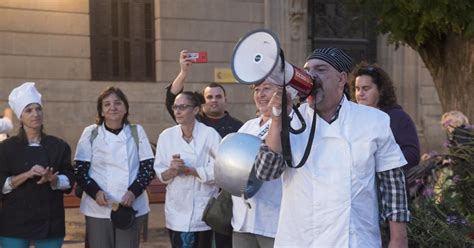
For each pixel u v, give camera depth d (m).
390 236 2.97
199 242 4.92
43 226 4.68
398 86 14.00
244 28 12.93
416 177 4.40
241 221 4.07
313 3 13.77
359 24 14.13
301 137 2.92
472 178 4.34
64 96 11.77
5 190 4.62
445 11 6.98
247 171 3.21
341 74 2.92
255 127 4.07
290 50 13.20
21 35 11.43
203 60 5.28
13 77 11.41
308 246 2.90
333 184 2.85
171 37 12.43
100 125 5.00
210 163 4.89
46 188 4.68
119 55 12.31
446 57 7.94
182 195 4.88
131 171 4.95
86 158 4.95
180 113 4.91
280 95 2.79
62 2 11.66
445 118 5.65
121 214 4.80
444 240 3.93
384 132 2.89
